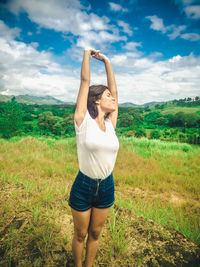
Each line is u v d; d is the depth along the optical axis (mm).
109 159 1381
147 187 5801
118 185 5969
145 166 8164
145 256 2254
